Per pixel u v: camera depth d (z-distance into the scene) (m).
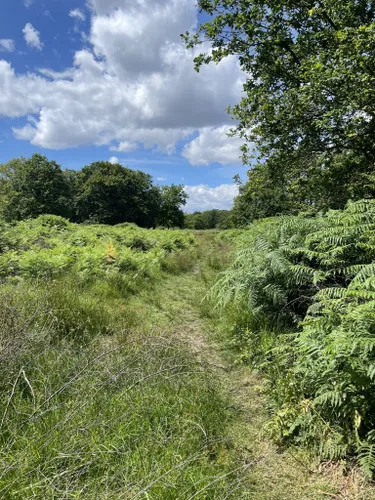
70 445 2.04
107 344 3.83
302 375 3.02
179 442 2.29
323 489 2.11
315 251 4.56
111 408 2.50
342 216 4.79
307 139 8.51
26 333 3.15
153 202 61.44
